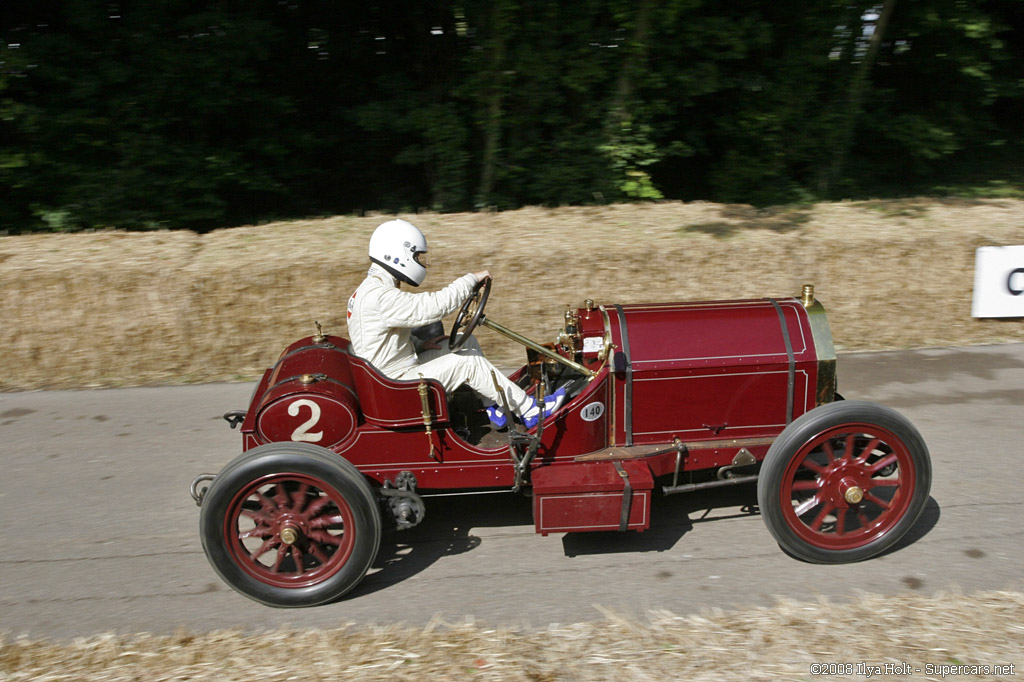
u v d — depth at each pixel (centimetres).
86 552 401
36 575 380
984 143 1152
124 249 668
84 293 618
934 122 1020
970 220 706
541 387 381
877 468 363
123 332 628
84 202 853
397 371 376
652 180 1056
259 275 630
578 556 385
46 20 870
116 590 367
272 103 909
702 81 860
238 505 338
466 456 374
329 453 342
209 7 850
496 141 870
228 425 553
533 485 361
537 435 370
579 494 360
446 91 923
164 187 874
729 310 398
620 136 862
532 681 288
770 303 405
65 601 359
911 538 389
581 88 834
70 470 492
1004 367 620
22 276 609
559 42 848
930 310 672
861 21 902
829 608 329
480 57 835
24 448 525
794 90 902
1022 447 484
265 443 368
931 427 517
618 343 385
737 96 930
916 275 664
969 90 1034
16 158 818
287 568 389
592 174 878
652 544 393
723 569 368
